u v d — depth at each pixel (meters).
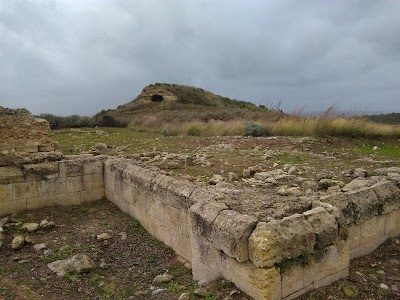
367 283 4.27
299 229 3.88
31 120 8.64
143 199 7.02
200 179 7.38
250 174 7.80
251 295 3.79
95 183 9.05
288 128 16.03
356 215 4.78
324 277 4.07
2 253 6.13
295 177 7.07
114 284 5.09
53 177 8.49
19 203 8.14
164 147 14.03
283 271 3.72
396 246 5.19
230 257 4.04
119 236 6.84
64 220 7.80
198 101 53.50
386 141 14.08
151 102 51.84
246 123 18.25
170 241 6.10
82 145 15.45
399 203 5.38
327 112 16.33
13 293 4.61
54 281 5.14
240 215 4.13
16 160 8.25
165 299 4.34
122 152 12.75
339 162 9.07
